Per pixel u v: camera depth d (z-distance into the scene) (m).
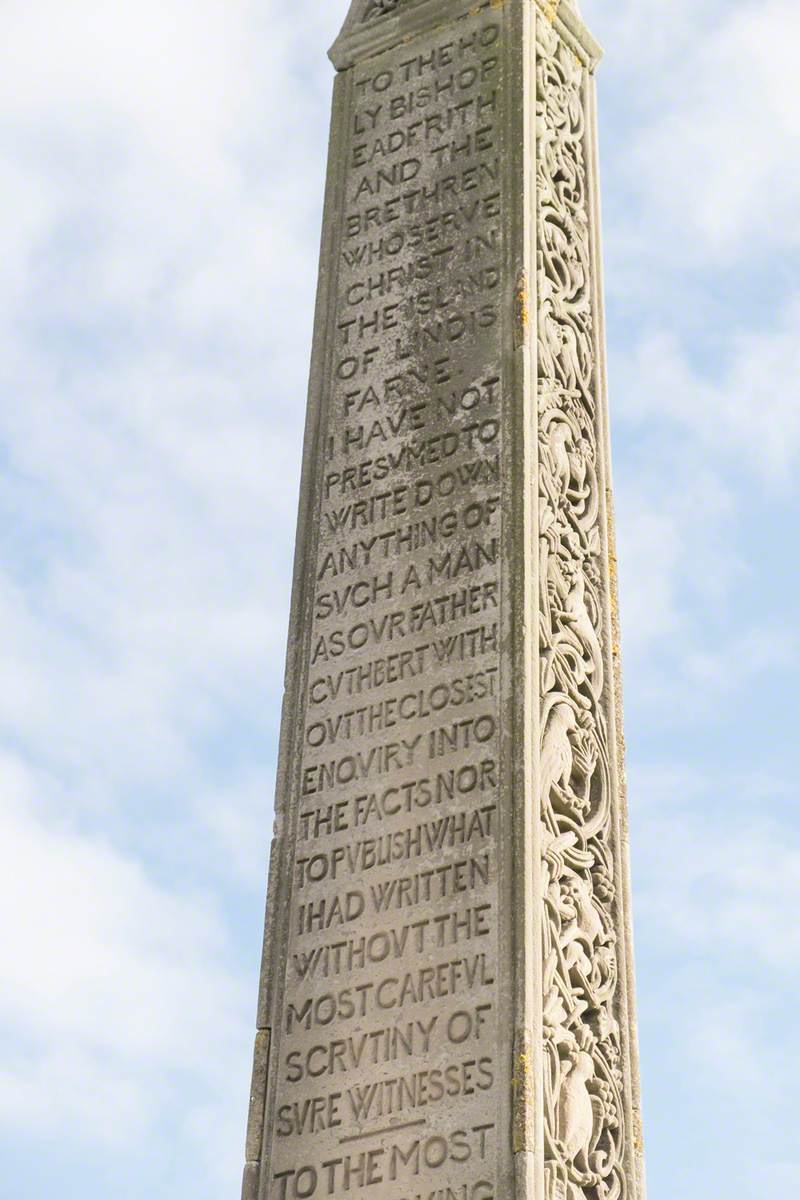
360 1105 10.84
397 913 11.16
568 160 13.25
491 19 13.30
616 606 12.37
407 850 11.28
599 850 11.52
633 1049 11.24
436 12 13.55
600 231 13.34
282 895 11.62
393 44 13.67
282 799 11.89
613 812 11.74
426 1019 10.80
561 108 13.34
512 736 11.18
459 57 13.33
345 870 11.46
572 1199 10.45
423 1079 10.68
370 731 11.73
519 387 12.05
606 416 12.85
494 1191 10.20
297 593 12.39
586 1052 10.90
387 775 11.55
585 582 12.15
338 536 12.39
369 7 13.98
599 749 11.80
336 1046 11.06
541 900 10.89
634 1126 11.03
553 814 11.26
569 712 11.58
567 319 12.73
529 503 11.76
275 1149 11.02
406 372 12.57
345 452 12.59
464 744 11.33
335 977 11.23
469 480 11.99
